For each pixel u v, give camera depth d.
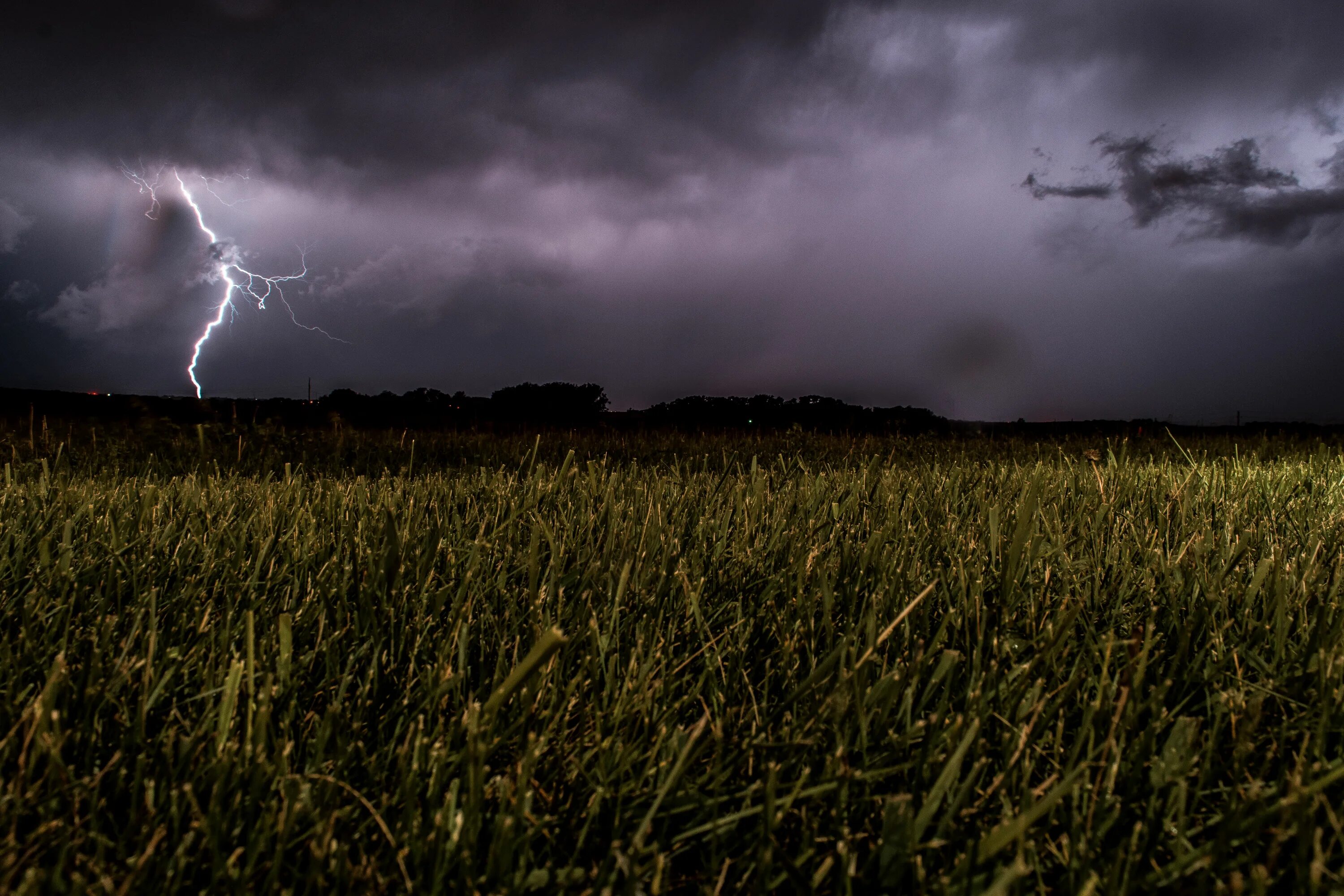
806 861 0.74
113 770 0.86
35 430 7.40
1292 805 0.66
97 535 1.80
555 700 0.98
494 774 0.88
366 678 1.13
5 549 1.62
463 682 1.11
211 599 1.41
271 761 0.84
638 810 0.82
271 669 1.08
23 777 0.77
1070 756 0.86
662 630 1.32
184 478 3.46
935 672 1.05
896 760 0.89
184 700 1.05
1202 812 0.82
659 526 1.79
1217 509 2.40
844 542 1.70
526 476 3.00
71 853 0.73
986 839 0.64
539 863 0.79
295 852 0.77
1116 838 0.80
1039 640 1.19
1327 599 1.38
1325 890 0.66
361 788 0.87
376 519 2.05
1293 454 6.50
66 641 1.16
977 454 8.05
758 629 1.39
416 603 1.33
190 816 0.79
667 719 0.99
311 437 7.36
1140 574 1.62
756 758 0.92
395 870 0.75
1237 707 0.95
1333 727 0.93
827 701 0.89
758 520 2.16
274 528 1.89
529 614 1.32
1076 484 2.78
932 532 2.03
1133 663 0.88
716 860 0.74
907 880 0.72
